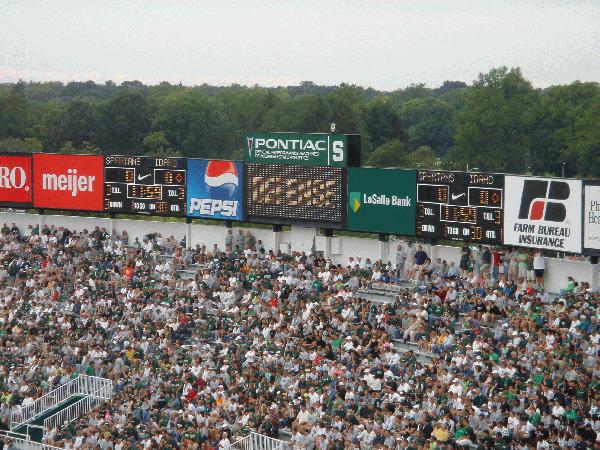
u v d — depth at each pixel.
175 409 150.12
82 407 162.00
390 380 143.12
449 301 164.12
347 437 131.25
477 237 172.75
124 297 194.12
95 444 142.62
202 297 186.75
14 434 158.75
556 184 162.00
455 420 130.50
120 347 174.75
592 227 158.12
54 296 197.88
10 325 189.88
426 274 176.00
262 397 145.50
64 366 170.50
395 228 183.00
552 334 143.88
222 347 168.38
